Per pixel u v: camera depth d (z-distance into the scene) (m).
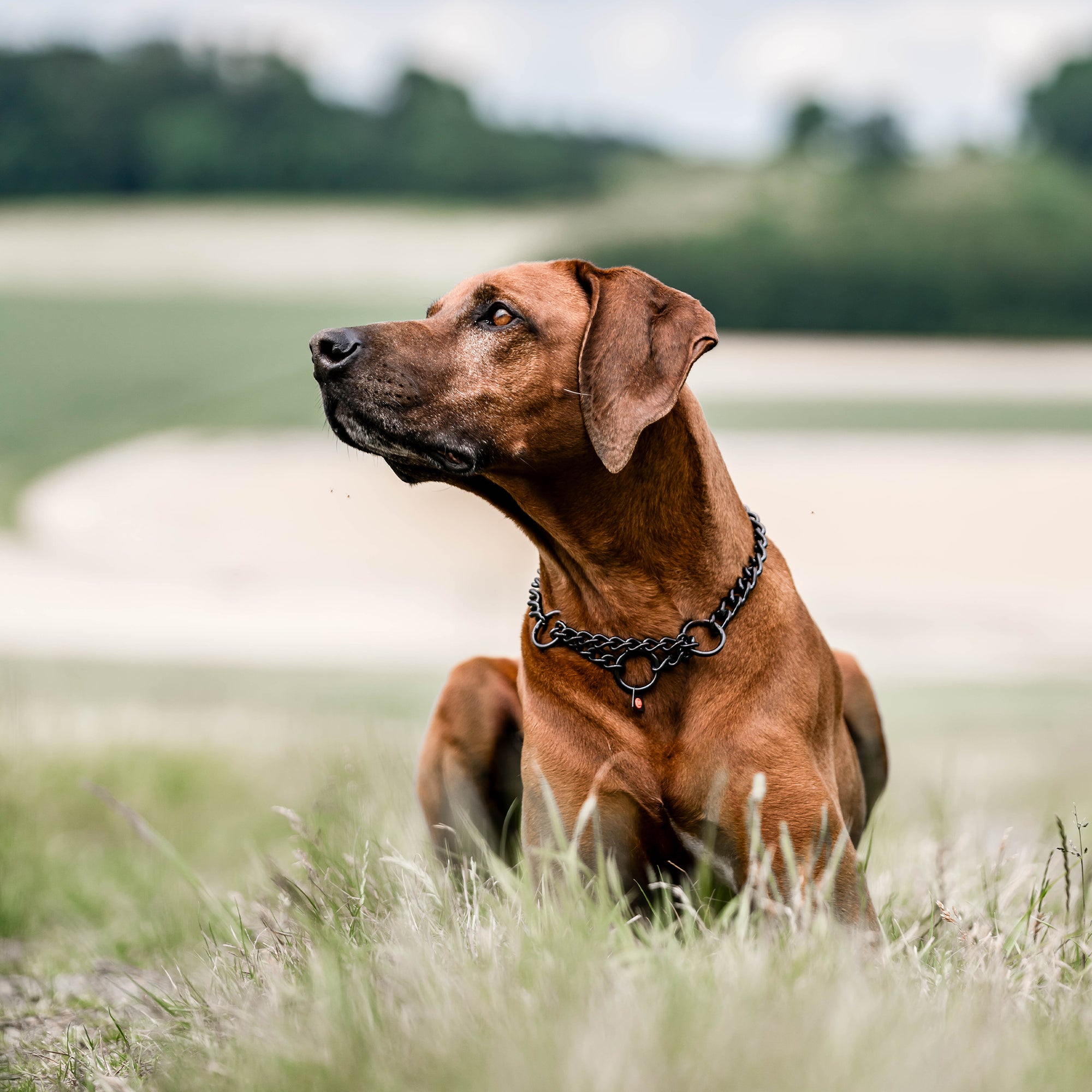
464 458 4.00
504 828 4.43
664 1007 2.69
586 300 4.07
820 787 3.85
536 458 3.97
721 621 3.95
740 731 3.85
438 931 3.53
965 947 3.64
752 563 4.06
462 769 4.73
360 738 7.70
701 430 4.07
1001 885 4.49
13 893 6.09
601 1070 2.48
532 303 3.98
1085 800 8.68
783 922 3.33
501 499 4.27
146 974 4.93
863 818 4.92
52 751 8.80
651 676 3.95
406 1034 2.81
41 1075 3.67
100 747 9.01
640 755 3.92
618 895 3.44
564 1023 2.67
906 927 4.12
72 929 5.91
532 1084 2.49
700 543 3.97
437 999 2.94
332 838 4.62
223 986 3.56
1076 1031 2.93
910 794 8.51
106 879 6.80
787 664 3.97
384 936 3.61
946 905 4.01
